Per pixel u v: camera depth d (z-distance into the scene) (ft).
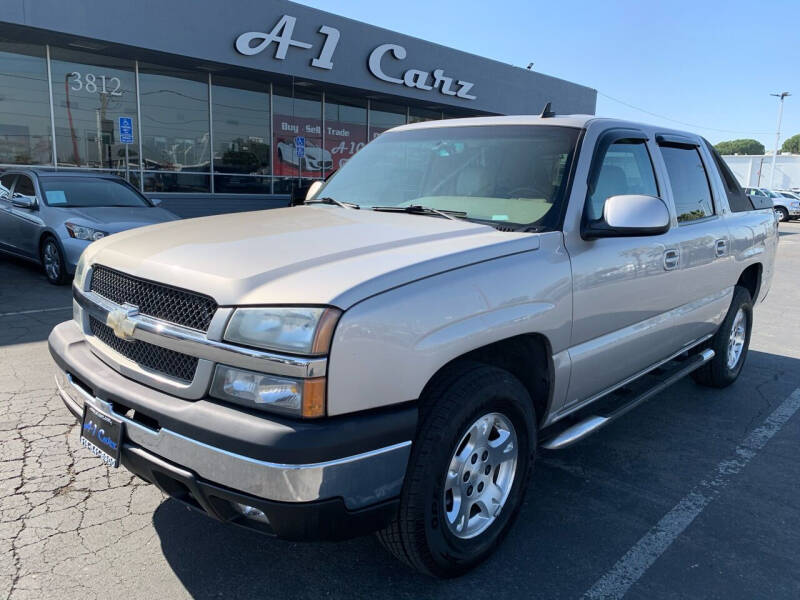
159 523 9.66
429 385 7.84
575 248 9.59
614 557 9.20
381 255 7.79
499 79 64.85
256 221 9.96
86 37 38.81
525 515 10.30
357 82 52.85
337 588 8.32
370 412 6.91
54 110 43.50
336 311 6.61
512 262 8.54
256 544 9.23
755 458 12.72
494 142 11.32
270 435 6.43
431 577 8.55
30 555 8.75
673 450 13.03
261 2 45.52
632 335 11.21
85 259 9.68
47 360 17.11
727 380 16.74
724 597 8.38
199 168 50.93
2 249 32.09
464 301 7.70
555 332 9.16
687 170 13.83
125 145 47.03
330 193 12.59
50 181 29.71
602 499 10.89
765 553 9.41
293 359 6.52
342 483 6.64
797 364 19.69
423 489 7.43
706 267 13.62
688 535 9.82
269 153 54.65
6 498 10.21
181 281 7.43
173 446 7.07
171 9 41.73
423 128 13.06
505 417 8.73
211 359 6.98
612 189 10.86
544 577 8.68
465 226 9.42
